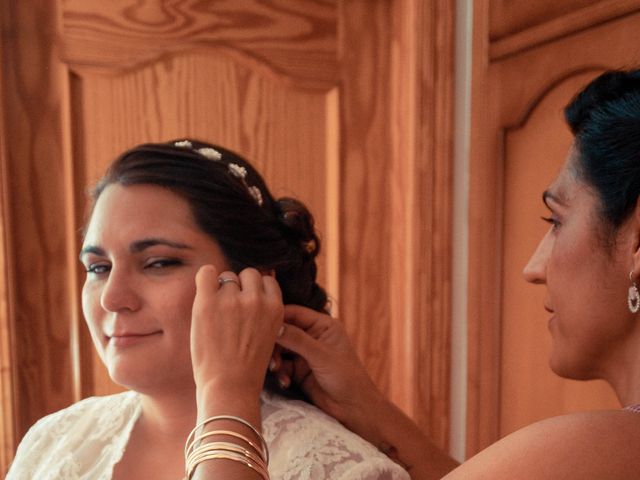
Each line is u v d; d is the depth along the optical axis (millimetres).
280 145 1821
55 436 1033
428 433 1821
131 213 827
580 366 623
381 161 1879
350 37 1837
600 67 1287
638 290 552
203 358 703
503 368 1680
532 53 1511
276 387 933
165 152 862
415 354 1803
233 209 867
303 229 984
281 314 748
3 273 1606
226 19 1756
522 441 496
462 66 1762
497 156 1651
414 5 1733
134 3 1698
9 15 1626
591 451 462
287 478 774
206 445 632
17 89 1646
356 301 1894
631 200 557
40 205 1682
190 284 820
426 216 1775
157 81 1732
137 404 1006
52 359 1715
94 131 1710
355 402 938
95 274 873
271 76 1797
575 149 620
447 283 1797
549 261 634
